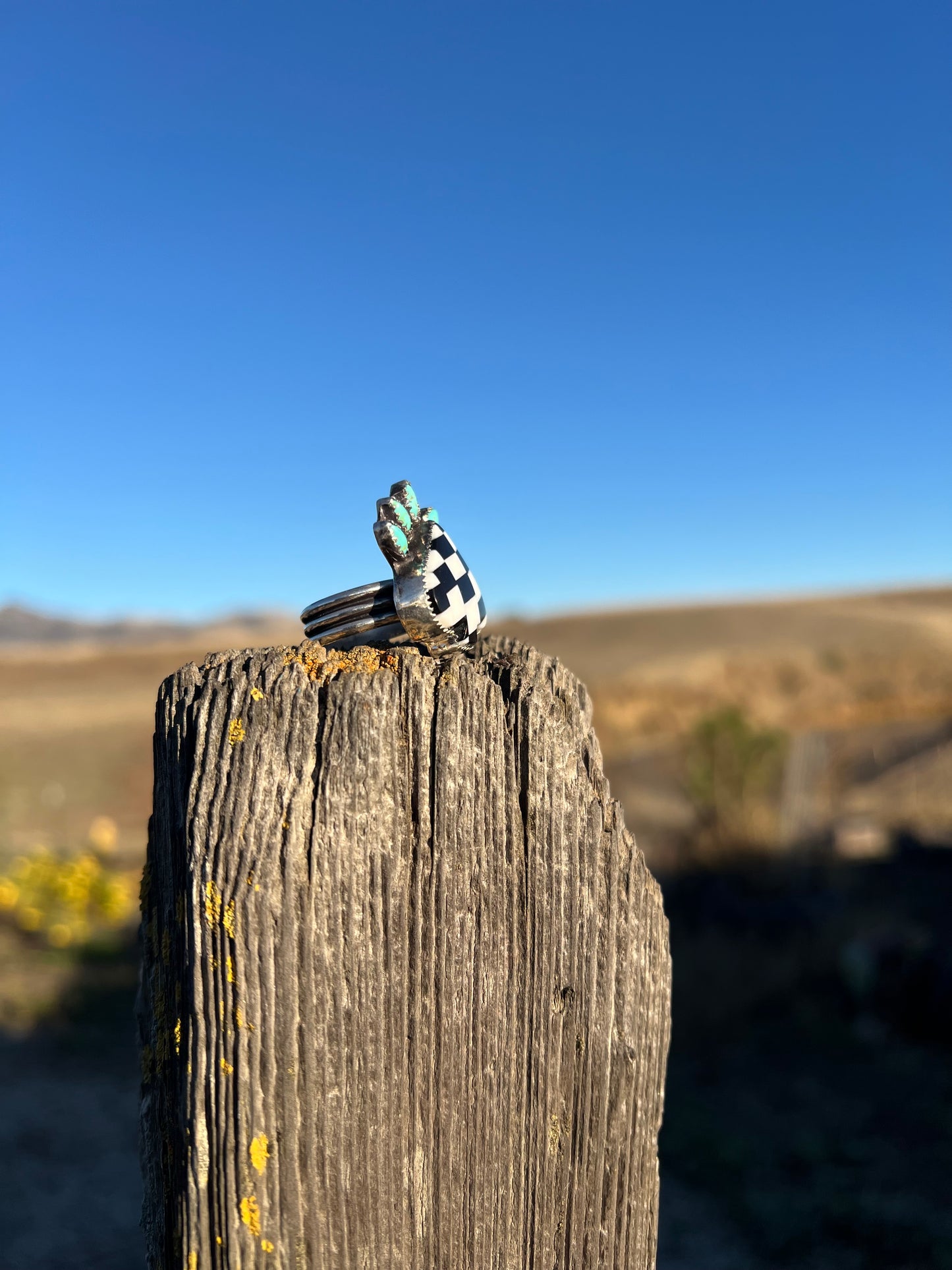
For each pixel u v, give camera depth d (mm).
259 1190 120
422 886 126
